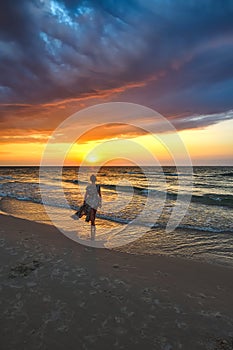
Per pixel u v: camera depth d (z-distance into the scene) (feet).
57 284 12.01
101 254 17.03
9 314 9.45
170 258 16.69
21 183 80.12
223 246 19.43
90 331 8.59
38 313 9.54
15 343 7.95
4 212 32.27
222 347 7.84
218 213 32.01
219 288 12.26
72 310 9.81
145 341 8.14
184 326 8.95
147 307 10.19
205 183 87.15
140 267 14.87
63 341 8.07
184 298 11.10
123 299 10.78
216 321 9.30
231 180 101.65
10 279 12.44
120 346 7.89
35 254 16.33
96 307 10.07
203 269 14.82
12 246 17.90
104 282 12.46
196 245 19.66
